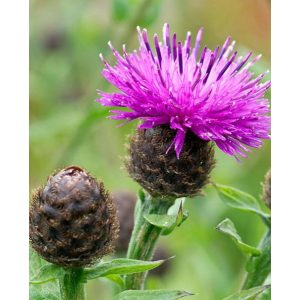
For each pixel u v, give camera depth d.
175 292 0.20
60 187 0.20
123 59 0.22
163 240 0.29
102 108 0.27
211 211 0.29
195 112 0.21
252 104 0.21
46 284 0.21
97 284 0.29
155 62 0.21
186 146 0.21
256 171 0.31
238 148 0.21
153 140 0.21
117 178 0.31
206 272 0.29
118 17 0.29
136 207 0.22
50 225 0.20
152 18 0.29
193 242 0.29
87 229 0.20
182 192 0.21
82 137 0.29
